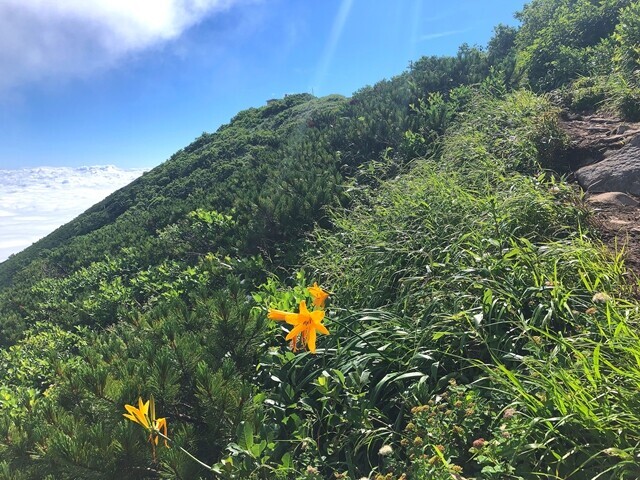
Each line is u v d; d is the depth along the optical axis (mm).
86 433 2242
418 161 6602
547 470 1663
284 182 7844
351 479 2078
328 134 10070
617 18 8109
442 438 1928
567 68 7848
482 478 1707
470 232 3529
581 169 4668
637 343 1835
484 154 5422
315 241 5836
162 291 7102
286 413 2730
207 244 8023
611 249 3137
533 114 6133
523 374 2197
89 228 20094
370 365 2707
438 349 2537
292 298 3871
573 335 2262
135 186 21406
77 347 6938
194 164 18906
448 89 10711
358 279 3953
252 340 3193
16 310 11664
